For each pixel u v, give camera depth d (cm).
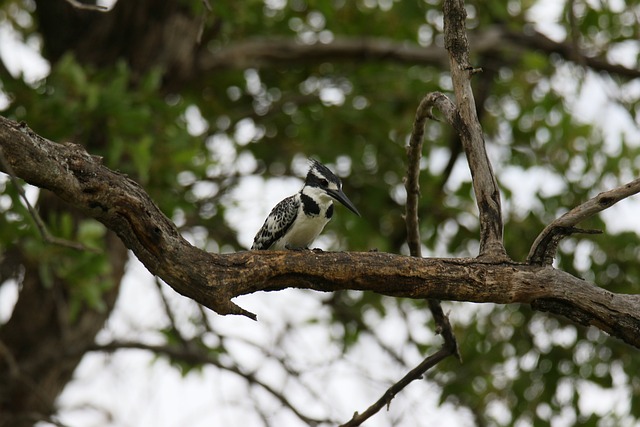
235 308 580
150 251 566
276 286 596
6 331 1338
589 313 595
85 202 550
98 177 551
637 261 1489
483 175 632
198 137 1362
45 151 537
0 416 1291
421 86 1616
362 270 592
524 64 1584
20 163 530
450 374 1472
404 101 1648
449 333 714
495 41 1622
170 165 1238
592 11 1505
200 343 1367
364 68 1648
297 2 1697
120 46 1422
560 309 602
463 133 644
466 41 657
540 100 1686
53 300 1341
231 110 1688
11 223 1059
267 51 1538
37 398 1331
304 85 1730
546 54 1650
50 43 1473
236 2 1341
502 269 600
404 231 1611
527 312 1525
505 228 1534
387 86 1648
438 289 596
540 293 598
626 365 1468
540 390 1498
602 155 1533
